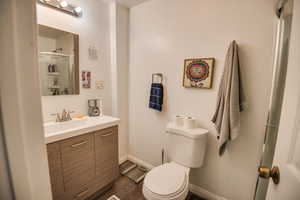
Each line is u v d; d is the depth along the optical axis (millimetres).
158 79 1806
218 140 1312
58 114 1469
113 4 1852
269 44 1118
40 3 1323
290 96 502
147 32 1840
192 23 1472
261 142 1206
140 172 1956
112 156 1635
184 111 1628
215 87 1400
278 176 523
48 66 1442
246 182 1312
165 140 1834
